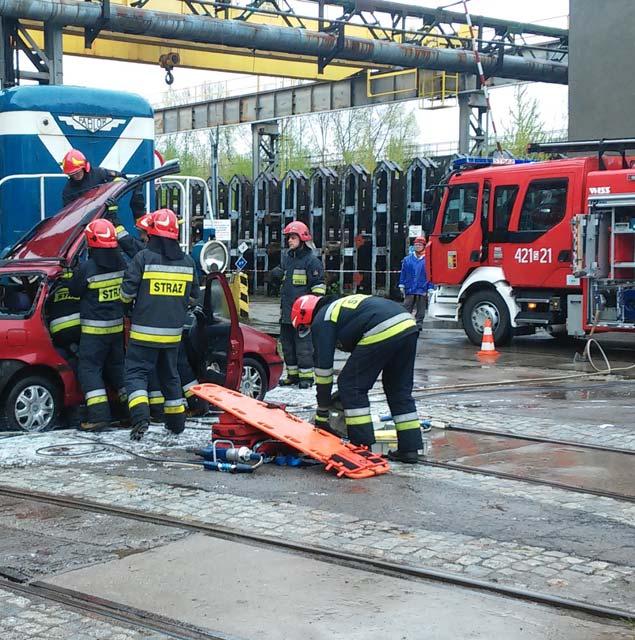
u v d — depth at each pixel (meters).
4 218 12.60
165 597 4.99
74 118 12.81
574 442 8.83
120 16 23.23
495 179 17.52
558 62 31.80
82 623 4.67
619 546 5.79
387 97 34.28
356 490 7.12
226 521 6.32
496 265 17.58
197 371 10.03
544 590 5.03
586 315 15.93
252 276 35.00
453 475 7.60
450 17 28.98
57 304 9.59
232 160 59.66
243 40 25.36
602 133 22.91
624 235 15.56
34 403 9.33
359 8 27.16
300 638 4.45
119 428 9.63
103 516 6.51
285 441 7.75
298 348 12.45
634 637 4.45
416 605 4.83
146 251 8.86
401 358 7.96
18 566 5.50
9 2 21.58
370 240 31.08
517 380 13.22
